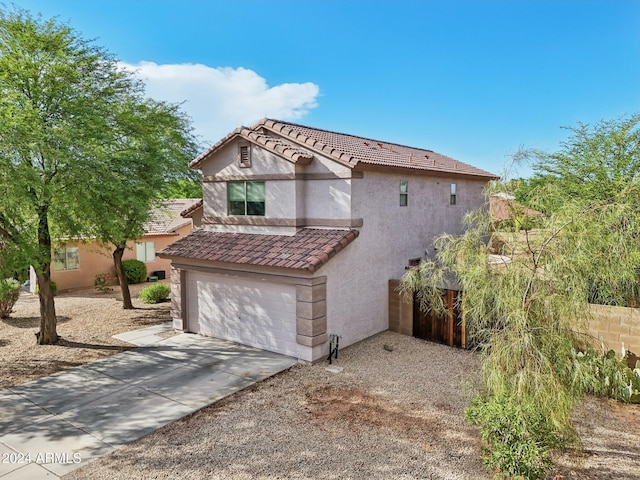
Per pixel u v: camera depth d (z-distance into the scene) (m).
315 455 7.12
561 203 7.07
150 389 9.93
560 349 5.96
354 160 12.29
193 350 12.74
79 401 9.33
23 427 8.20
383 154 15.70
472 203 19.47
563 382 5.96
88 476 6.61
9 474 6.66
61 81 12.34
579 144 16.55
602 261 6.45
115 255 18.34
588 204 6.96
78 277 23.97
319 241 12.34
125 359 12.03
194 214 19.28
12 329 15.50
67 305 19.53
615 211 6.68
